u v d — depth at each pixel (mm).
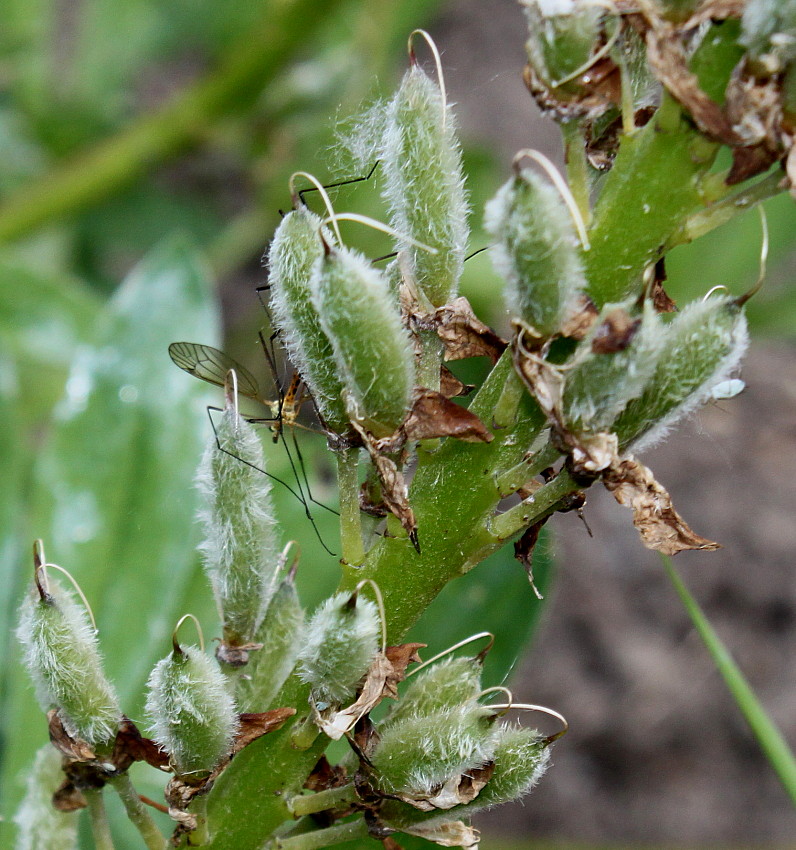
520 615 327
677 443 585
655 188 261
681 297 452
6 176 624
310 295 264
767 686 545
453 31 786
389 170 268
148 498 333
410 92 265
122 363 338
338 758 328
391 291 273
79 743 270
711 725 550
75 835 287
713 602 561
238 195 711
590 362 256
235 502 271
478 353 269
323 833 276
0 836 315
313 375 266
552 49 257
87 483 333
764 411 593
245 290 718
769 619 556
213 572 274
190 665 264
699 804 542
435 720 264
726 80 257
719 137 255
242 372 312
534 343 261
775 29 251
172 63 816
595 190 273
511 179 255
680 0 254
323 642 262
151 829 276
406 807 271
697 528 566
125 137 567
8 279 464
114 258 693
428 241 267
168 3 683
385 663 266
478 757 262
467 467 269
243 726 271
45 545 331
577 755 554
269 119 564
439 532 271
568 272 257
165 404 337
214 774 271
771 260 452
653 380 260
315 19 530
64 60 723
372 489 276
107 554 332
